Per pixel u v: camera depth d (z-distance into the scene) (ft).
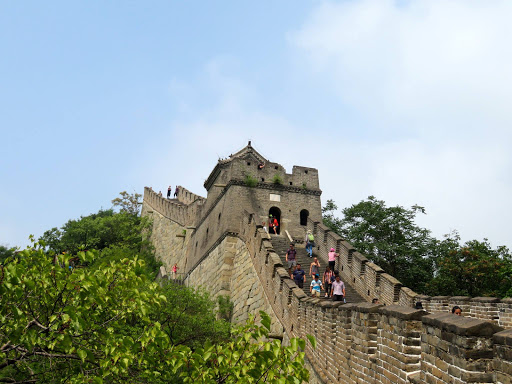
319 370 40.06
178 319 58.85
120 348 23.94
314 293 59.06
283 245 85.97
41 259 25.39
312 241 82.07
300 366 21.18
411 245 114.52
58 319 24.09
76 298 24.64
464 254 98.78
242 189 94.27
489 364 16.46
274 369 21.42
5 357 23.43
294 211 96.02
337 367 34.88
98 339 25.27
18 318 22.34
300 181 99.40
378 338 26.78
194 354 22.39
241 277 81.10
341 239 74.33
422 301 52.19
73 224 159.33
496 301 40.91
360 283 64.95
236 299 80.33
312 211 97.60
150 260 153.89
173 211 157.58
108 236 162.71
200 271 105.29
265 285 68.08
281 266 64.80
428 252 113.60
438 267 108.27
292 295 55.06
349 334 33.06
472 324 16.87
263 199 94.79
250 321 23.91
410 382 21.91
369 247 113.39
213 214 104.83
